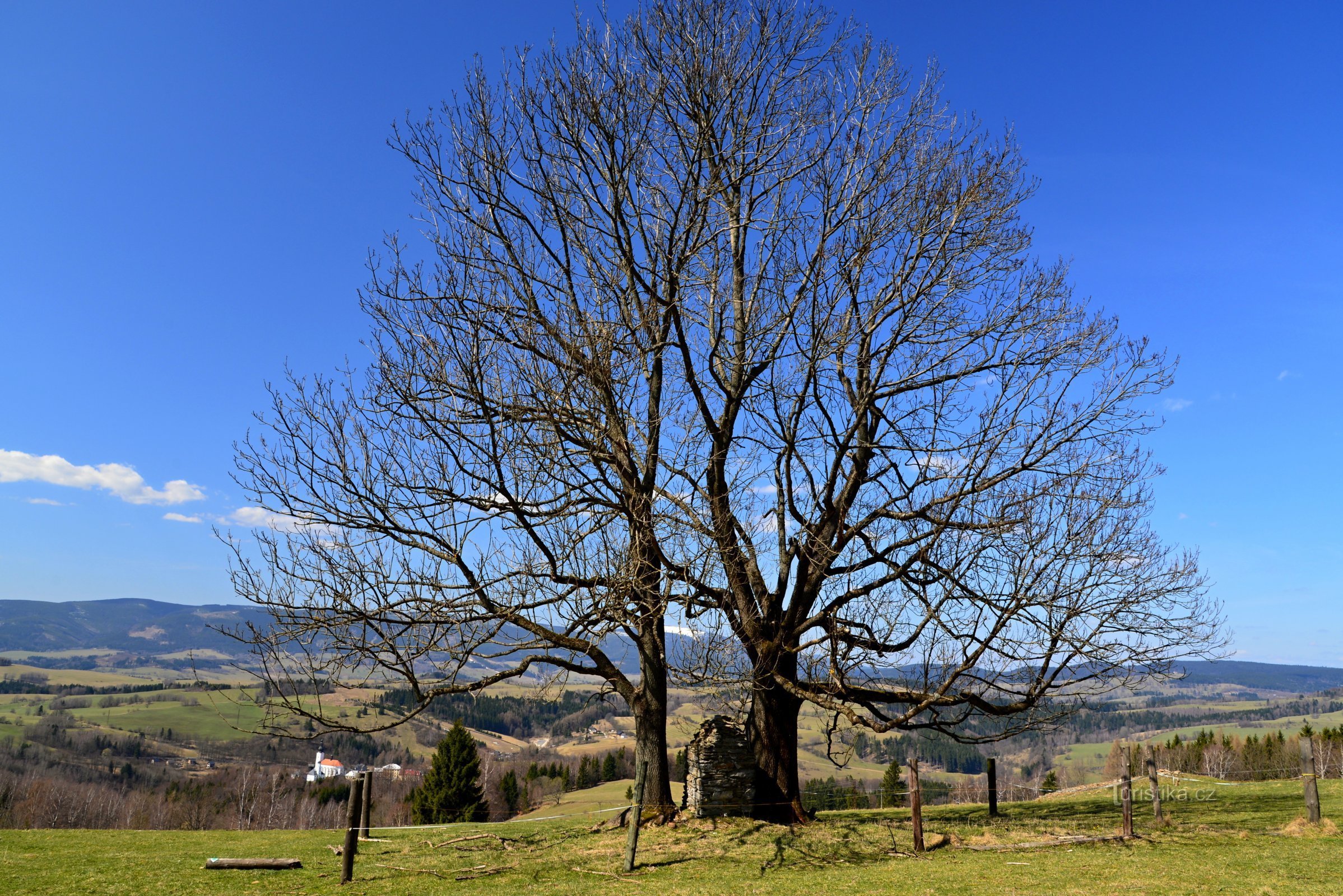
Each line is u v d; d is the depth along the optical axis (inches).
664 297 722.8
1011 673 671.1
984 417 672.4
